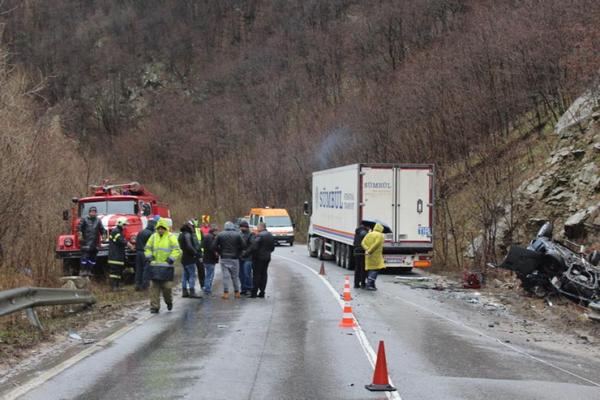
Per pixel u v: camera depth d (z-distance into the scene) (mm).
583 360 9711
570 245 17969
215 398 7043
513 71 32375
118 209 21828
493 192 23250
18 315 11805
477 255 22344
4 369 8414
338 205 25984
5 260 17531
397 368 8641
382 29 61156
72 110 80188
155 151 84188
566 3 29750
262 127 75375
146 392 7281
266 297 16484
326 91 67875
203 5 112312
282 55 83438
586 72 23266
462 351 9891
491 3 39906
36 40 71250
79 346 10062
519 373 8531
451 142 34031
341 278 21406
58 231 21516
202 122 83938
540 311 14289
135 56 107375
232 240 16312
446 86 36094
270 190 61562
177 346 10008
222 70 95875
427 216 22906
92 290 17250
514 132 32750
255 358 9133
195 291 18203
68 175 29719
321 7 84125
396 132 40344
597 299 14336
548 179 22062
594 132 21625
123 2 117875
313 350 9711
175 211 67062
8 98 18500
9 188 17219
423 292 17734
